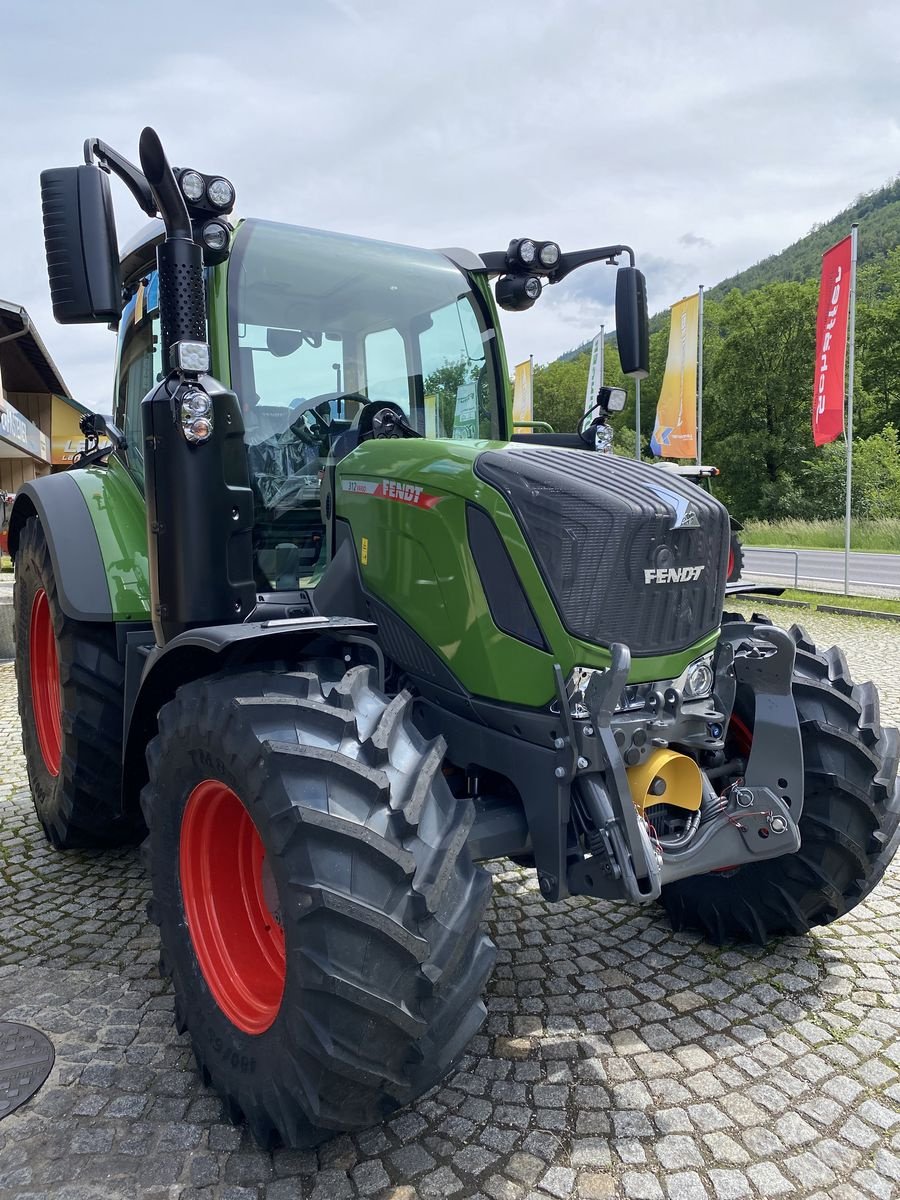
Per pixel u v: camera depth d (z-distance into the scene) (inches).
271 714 77.8
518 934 121.8
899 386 1765.5
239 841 93.0
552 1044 95.9
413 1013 71.4
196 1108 85.8
